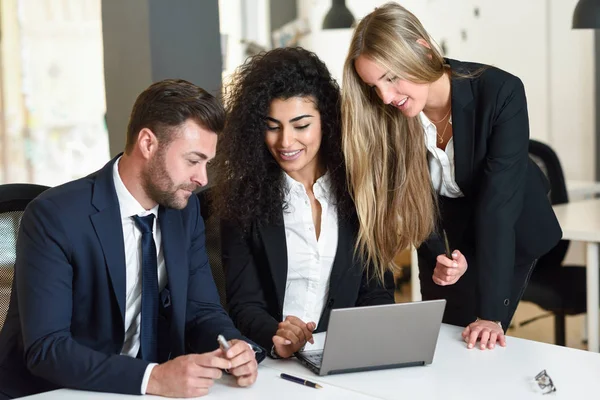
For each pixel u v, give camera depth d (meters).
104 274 1.77
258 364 1.81
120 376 1.62
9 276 1.98
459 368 1.74
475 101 2.18
